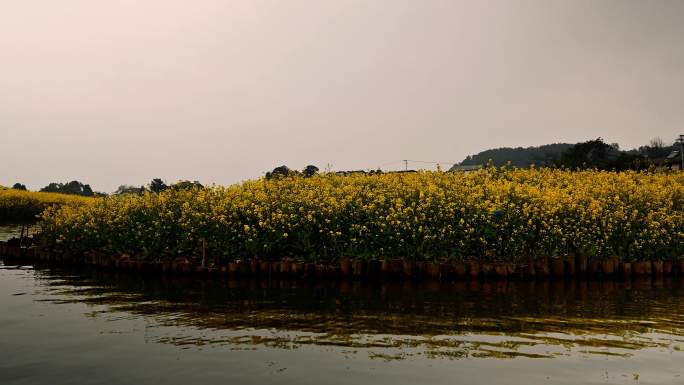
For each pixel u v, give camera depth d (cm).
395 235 1341
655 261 1387
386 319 811
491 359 605
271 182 1773
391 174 1884
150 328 752
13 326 768
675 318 821
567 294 1059
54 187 7606
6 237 2495
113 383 536
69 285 1190
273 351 636
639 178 1997
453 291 1095
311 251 1360
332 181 1778
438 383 530
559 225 1399
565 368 576
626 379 545
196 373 562
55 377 555
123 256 1563
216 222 1440
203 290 1110
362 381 536
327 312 866
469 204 1384
